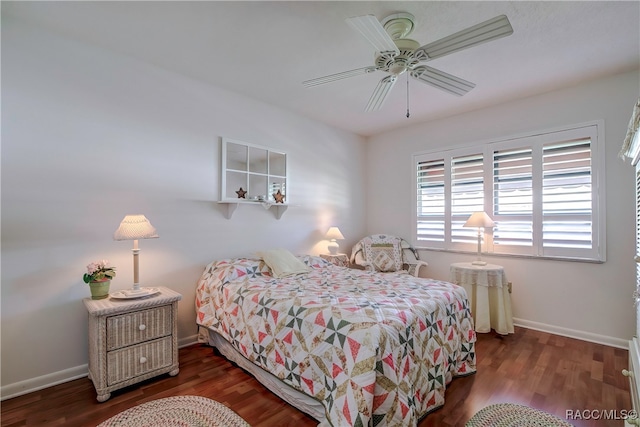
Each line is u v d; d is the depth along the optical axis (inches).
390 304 71.6
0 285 75.0
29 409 70.3
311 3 70.6
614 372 86.0
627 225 103.8
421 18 75.3
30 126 78.8
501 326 113.5
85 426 64.4
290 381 68.0
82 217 86.5
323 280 99.1
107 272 83.7
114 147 92.3
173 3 70.8
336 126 163.5
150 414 66.8
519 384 79.8
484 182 136.0
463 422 64.8
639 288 70.6
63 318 83.4
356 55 93.8
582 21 76.1
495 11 72.9
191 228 109.0
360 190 179.6
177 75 105.7
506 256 129.4
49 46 81.7
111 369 74.6
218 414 66.6
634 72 102.3
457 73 103.3
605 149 107.7
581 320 112.3
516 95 122.1
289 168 141.0
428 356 68.1
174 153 105.0
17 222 77.1
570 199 114.6
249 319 81.6
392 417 55.6
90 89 88.1
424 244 156.8
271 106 133.6
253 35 83.5
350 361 57.4
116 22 78.0
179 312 105.4
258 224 129.2
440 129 151.3
